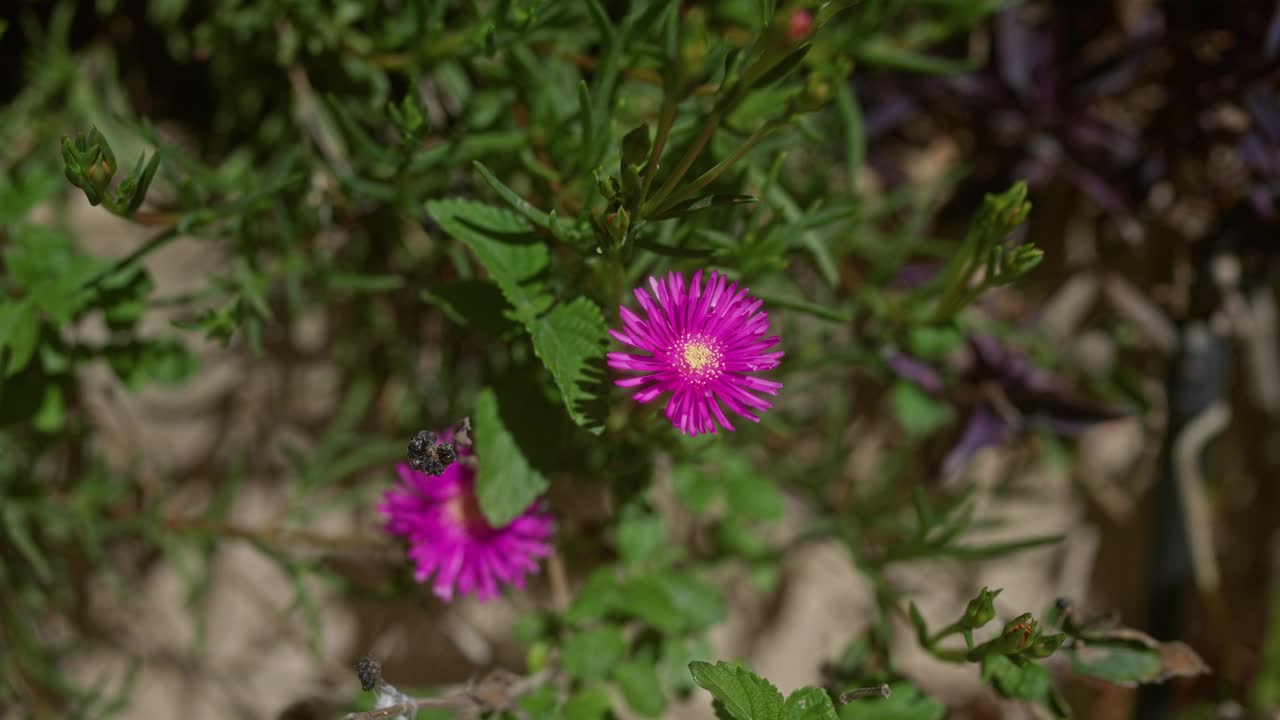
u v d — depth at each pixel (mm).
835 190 582
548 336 476
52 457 590
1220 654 659
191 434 604
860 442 619
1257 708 650
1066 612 511
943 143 615
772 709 469
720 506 607
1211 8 582
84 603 616
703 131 442
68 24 586
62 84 578
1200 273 613
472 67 542
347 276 548
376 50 532
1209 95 590
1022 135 600
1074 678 653
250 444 606
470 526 505
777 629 626
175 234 505
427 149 533
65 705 620
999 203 481
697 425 455
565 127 520
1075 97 586
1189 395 618
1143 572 639
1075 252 621
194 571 616
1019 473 630
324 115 551
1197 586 629
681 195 451
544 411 498
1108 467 636
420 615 616
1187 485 620
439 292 496
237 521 609
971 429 582
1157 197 612
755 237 495
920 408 573
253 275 527
